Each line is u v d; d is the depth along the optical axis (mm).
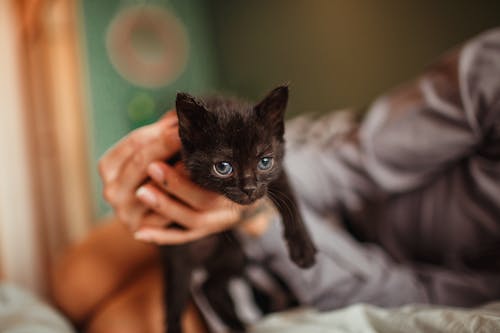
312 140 514
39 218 613
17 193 592
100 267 417
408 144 403
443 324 262
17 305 368
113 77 1091
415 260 419
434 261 408
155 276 437
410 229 411
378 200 425
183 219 312
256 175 318
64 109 626
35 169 610
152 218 328
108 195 325
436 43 735
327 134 516
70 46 629
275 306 426
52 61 613
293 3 1002
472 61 400
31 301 383
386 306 360
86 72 1044
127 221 333
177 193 307
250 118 318
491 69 386
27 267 599
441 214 394
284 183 335
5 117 582
